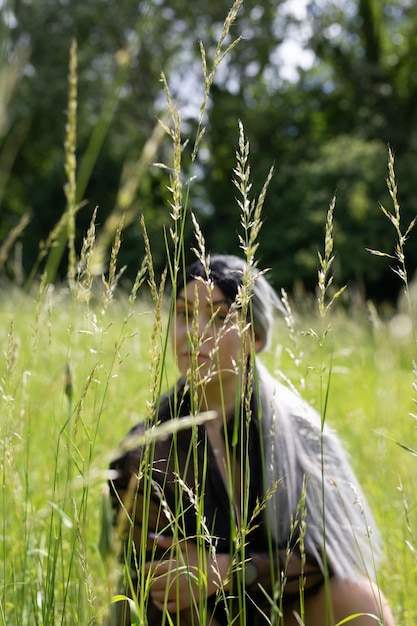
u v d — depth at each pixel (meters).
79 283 1.28
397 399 4.23
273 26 27.64
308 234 22.55
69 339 1.33
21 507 2.18
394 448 3.26
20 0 22.72
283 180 24.17
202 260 1.35
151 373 1.32
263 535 1.98
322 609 2.03
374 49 28.77
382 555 2.20
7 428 1.61
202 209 25.14
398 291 23.33
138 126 25.47
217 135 25.97
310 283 22.45
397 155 27.31
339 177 23.56
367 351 4.98
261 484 1.94
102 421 2.99
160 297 1.29
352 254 22.38
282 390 2.06
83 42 24.39
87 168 1.15
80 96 24.28
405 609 2.33
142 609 1.35
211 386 1.94
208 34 26.33
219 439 1.96
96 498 2.64
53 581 1.48
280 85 28.45
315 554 1.94
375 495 2.88
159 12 25.19
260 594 1.95
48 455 2.90
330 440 2.16
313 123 29.31
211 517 1.91
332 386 4.81
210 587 1.83
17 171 26.66
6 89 0.85
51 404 2.98
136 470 1.81
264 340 2.13
